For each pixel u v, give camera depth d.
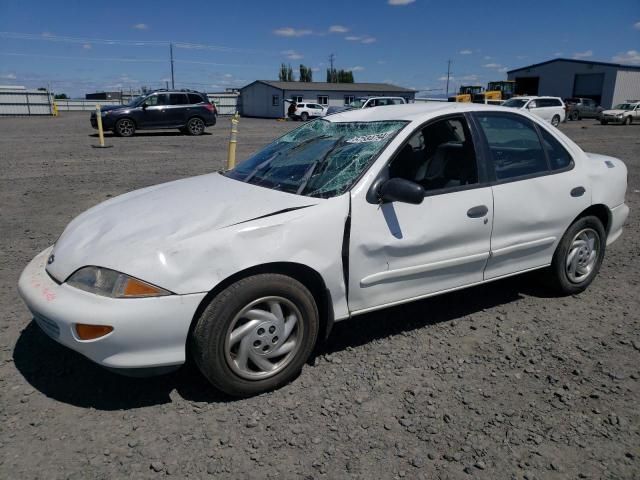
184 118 23.08
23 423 2.76
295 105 45.38
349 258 3.17
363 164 3.35
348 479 2.39
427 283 3.57
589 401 3.00
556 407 2.94
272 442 2.64
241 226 2.90
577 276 4.51
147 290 2.65
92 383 3.14
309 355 3.36
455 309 4.26
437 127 3.70
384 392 3.08
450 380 3.21
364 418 2.83
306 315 3.08
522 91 61.06
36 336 3.70
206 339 2.78
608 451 2.59
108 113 21.70
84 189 9.08
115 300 2.63
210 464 2.48
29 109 45.88
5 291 4.48
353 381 3.19
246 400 2.99
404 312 4.20
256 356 2.95
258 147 17.30
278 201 3.18
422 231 3.41
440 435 2.70
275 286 2.92
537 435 2.70
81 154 14.60
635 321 4.05
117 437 2.66
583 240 4.44
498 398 3.03
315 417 2.84
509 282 4.87
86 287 2.73
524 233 3.98
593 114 41.41
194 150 16.23
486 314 4.16
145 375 2.78
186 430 2.72
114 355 2.67
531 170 4.02
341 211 3.14
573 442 2.65
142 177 10.47
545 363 3.42
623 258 5.65
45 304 2.76
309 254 3.03
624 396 3.05
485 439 2.67
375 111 4.04
